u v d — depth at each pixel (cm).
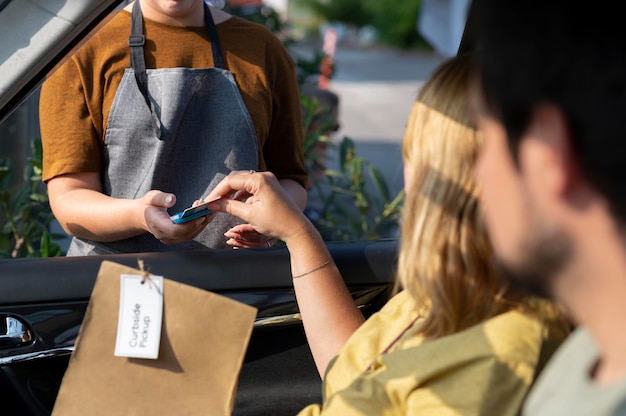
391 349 142
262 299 183
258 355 185
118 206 204
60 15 169
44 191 351
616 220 75
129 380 153
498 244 85
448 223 129
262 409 186
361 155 1002
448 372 123
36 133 394
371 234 372
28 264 179
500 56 82
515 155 80
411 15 2997
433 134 131
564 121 76
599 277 77
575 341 96
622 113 75
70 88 217
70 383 153
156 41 221
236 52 226
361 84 1883
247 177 179
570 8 78
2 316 175
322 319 167
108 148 220
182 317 152
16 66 169
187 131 219
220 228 220
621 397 76
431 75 136
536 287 83
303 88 494
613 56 76
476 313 130
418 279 133
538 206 79
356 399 129
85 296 178
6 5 166
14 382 175
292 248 173
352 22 3275
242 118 221
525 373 120
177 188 220
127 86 217
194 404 151
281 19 515
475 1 157
